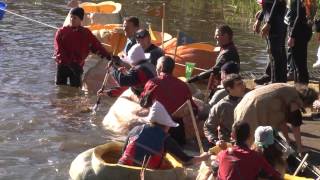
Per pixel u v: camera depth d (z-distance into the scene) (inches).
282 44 568.1
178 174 388.5
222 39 542.9
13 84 662.5
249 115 421.7
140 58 506.6
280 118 424.5
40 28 958.4
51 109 580.1
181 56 699.4
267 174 343.6
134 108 517.0
